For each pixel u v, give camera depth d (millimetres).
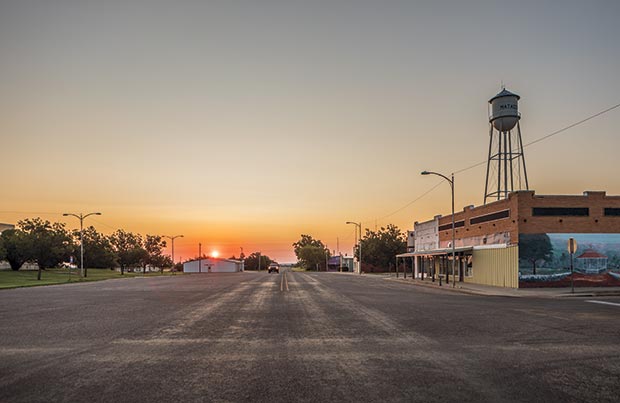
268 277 64062
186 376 7934
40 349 10367
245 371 8305
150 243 108562
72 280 52500
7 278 55406
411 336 12062
